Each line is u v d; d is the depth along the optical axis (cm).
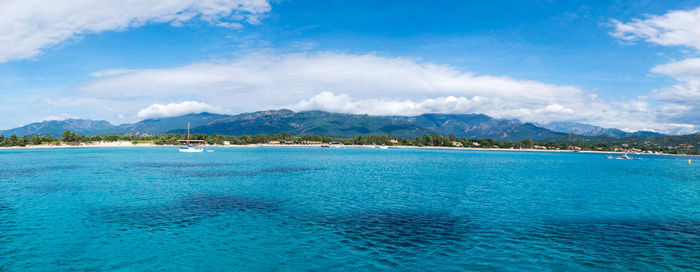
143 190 6988
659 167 17738
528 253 3381
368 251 3388
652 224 4562
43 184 7788
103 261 3112
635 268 3052
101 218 4597
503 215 4984
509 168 14188
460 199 6262
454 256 3278
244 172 10906
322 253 3325
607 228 4328
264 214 4884
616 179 10631
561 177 10844
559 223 4550
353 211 5131
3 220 4469
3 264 3031
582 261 3194
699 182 9988
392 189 7388
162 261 3119
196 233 3931
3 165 12938
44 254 3269
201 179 8925
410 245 3575
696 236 4003
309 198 6181
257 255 3269
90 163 14100
